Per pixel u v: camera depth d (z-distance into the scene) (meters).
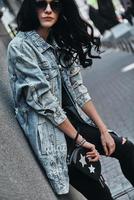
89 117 4.13
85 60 4.17
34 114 3.75
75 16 4.01
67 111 4.03
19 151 3.55
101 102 14.24
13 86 3.79
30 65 3.67
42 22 3.81
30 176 3.50
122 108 11.98
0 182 2.88
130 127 9.56
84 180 4.00
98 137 4.07
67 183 3.76
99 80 20.91
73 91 3.98
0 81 4.48
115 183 6.29
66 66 3.99
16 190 3.06
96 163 3.90
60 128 3.75
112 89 16.41
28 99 3.67
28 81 3.66
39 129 3.73
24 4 3.83
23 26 3.85
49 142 3.73
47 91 3.67
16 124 3.91
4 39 8.89
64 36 4.01
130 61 23.44
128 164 4.13
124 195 5.61
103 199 4.07
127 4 26.84
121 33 33.28
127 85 16.08
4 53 6.53
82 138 3.83
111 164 7.21
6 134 3.49
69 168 3.94
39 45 3.82
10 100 4.41
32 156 3.86
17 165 3.37
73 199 4.32
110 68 24.48
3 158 3.18
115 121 10.62
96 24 30.84
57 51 3.95
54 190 3.80
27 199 3.16
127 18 28.33
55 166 3.73
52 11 3.81
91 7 30.64
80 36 4.06
